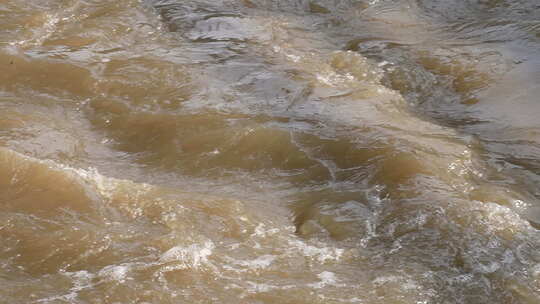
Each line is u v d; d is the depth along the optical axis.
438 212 9.52
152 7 17.03
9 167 10.32
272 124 11.86
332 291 8.20
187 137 11.66
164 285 8.27
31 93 12.98
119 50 14.68
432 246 8.95
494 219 9.40
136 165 11.08
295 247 9.05
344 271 8.58
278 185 10.56
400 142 11.16
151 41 15.22
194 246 8.95
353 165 10.80
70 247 8.91
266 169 10.93
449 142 11.37
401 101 12.96
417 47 15.13
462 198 9.85
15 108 12.38
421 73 14.02
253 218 9.65
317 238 9.23
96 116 12.36
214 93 13.02
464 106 12.89
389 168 10.54
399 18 16.55
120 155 11.34
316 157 11.06
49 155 11.09
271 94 13.04
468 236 9.09
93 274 8.45
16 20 15.73
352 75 13.91
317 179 10.61
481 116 12.51
